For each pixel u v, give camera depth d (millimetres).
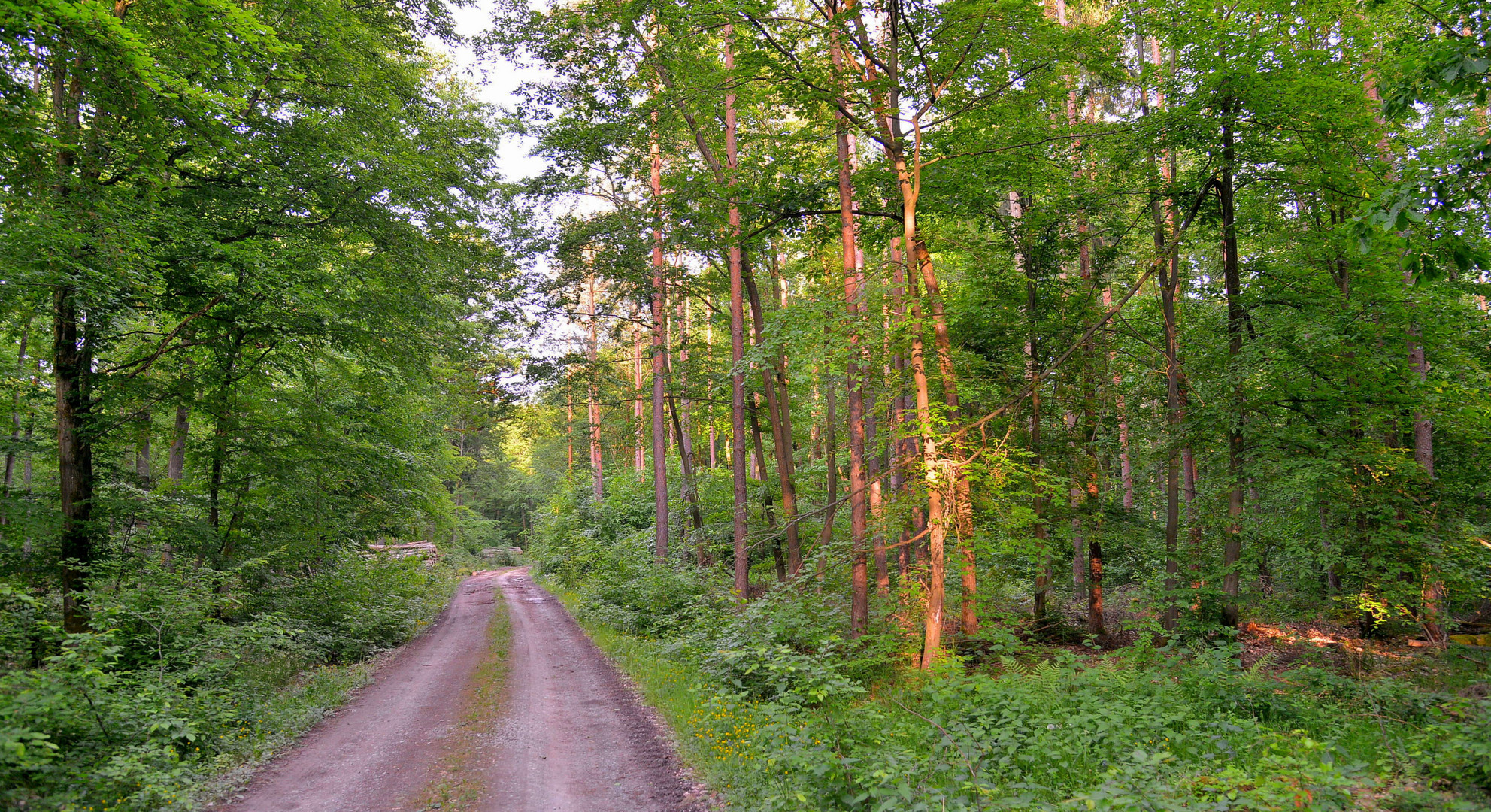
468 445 58031
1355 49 11031
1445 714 6977
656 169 19359
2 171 8969
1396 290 10969
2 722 5910
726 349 20312
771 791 5953
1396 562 10234
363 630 16375
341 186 12398
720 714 8070
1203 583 11844
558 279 17688
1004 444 11070
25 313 10484
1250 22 11141
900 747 6195
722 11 10430
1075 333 14172
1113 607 17641
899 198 12703
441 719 9680
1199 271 19516
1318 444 11047
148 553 12586
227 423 14047
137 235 9383
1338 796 4719
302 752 8250
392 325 13453
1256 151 11422
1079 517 14109
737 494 16047
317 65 12188
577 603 24203
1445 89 5922
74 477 10922
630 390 20938
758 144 15867
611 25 14742
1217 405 11797
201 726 7930
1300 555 11258
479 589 34438
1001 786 5738
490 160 16203
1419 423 12180
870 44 11078
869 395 13883
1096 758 6305
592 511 32781
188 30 9133
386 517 19656
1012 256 14680
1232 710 7625
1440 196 5812
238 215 11836
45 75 9945
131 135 10516
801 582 12938
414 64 14789
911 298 10594
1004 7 9984
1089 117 18250
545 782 6953
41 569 10680
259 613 14156
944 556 10414
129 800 6020
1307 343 11109
